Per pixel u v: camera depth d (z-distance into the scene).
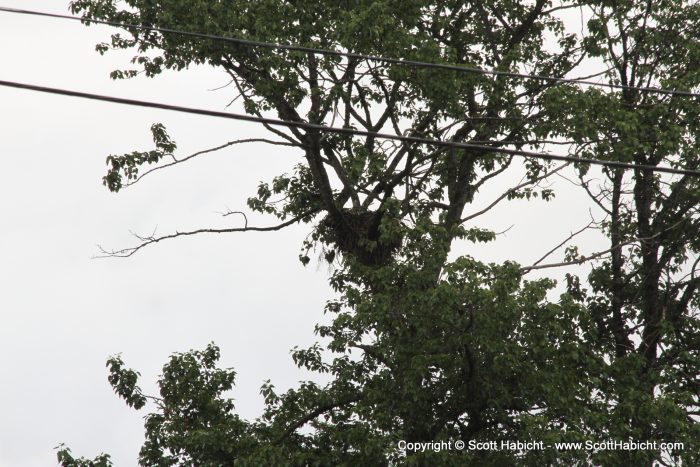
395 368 61.69
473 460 58.19
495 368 57.31
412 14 67.56
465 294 56.41
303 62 68.00
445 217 76.50
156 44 72.00
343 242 74.25
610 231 74.81
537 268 70.25
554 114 67.19
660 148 67.62
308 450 63.53
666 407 58.53
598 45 73.44
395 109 75.06
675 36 72.81
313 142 72.25
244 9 68.38
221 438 63.38
